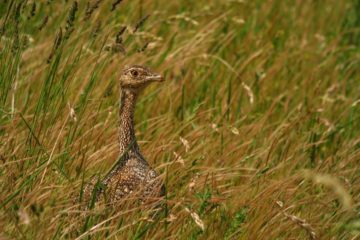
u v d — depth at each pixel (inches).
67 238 781.3
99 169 900.6
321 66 1341.0
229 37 1339.8
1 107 884.6
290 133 1086.4
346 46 1501.0
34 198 776.9
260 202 860.0
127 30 1103.0
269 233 834.8
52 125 895.7
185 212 818.8
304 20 1537.9
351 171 999.6
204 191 872.9
